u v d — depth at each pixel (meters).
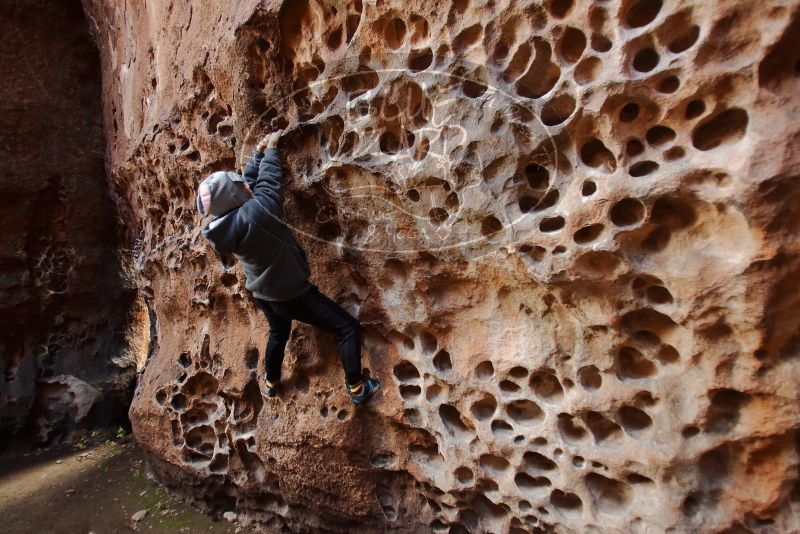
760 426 1.39
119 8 3.37
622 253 1.44
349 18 1.83
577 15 1.41
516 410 1.82
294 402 2.30
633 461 1.57
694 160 1.31
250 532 2.62
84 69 3.92
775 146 1.20
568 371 1.66
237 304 2.53
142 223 3.50
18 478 3.31
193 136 2.53
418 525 2.17
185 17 2.55
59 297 3.87
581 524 1.70
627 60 1.36
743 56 1.23
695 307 1.39
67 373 3.86
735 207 1.28
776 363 1.36
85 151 3.89
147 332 4.11
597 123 1.44
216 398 2.74
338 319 1.98
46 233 3.82
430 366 1.95
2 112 3.54
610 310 1.53
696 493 1.51
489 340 1.81
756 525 1.47
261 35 2.04
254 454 2.51
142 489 3.06
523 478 1.84
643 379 1.56
